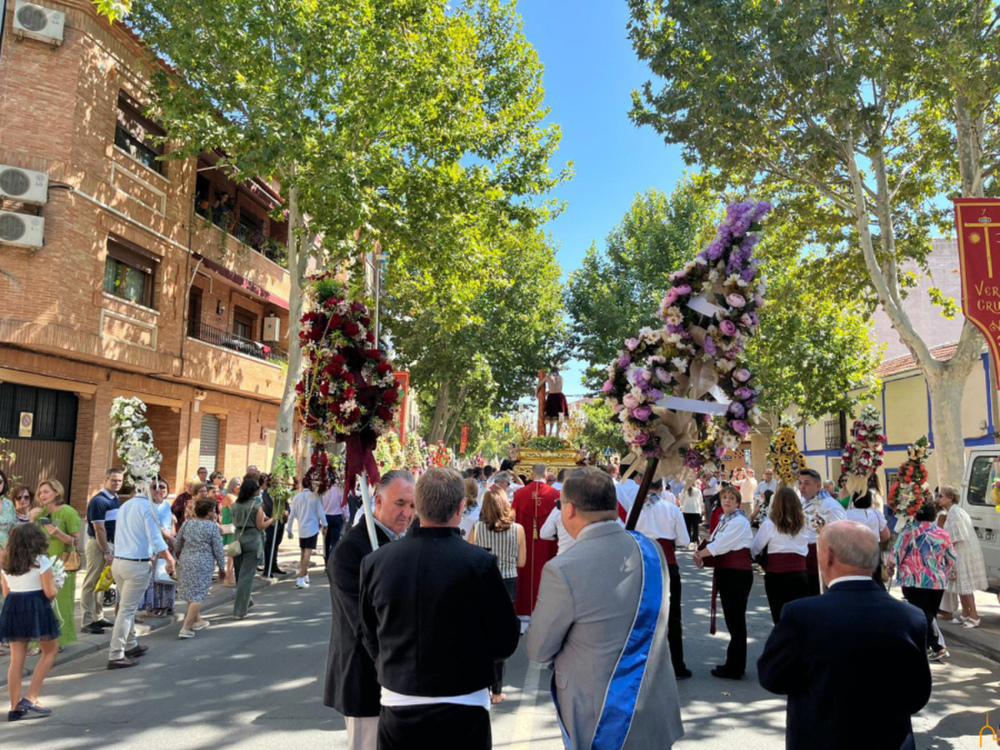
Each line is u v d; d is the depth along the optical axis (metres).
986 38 11.95
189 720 5.64
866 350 24.12
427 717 2.83
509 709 5.92
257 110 13.98
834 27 13.22
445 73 16.58
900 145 16.62
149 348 16.67
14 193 13.12
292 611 9.97
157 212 17.09
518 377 37.66
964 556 9.16
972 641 8.34
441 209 17.19
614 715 2.66
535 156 19.47
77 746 5.15
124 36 15.51
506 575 6.93
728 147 14.70
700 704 6.01
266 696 6.22
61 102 13.94
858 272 17.83
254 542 9.68
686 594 11.46
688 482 3.86
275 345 24.59
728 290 3.86
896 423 24.52
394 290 21.73
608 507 3.05
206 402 20.75
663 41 14.34
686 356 3.88
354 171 14.73
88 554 8.77
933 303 17.83
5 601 5.84
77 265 14.16
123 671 7.04
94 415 15.60
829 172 16.06
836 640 2.74
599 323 31.80
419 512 3.11
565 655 2.84
